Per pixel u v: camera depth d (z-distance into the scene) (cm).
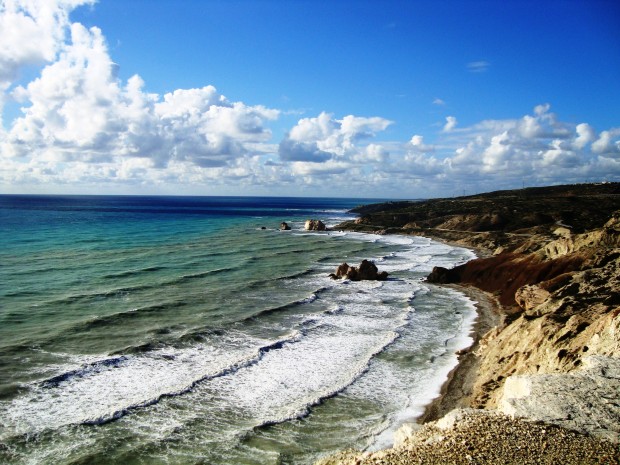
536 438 1105
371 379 2469
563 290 2756
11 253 6384
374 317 3688
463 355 2823
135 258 6225
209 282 4838
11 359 2567
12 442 1769
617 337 1650
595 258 3709
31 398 2125
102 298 4006
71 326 3175
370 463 1126
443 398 2242
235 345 2947
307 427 1969
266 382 2406
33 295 4028
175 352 2789
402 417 2062
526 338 2325
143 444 1800
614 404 1224
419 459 1081
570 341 1977
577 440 1088
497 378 2253
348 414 2089
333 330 3316
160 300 4000
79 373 2419
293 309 3878
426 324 3516
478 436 1137
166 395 2206
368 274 5194
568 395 1277
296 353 2834
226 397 2222
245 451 1775
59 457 1695
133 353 2738
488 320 3628
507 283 4475
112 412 2016
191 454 1747
